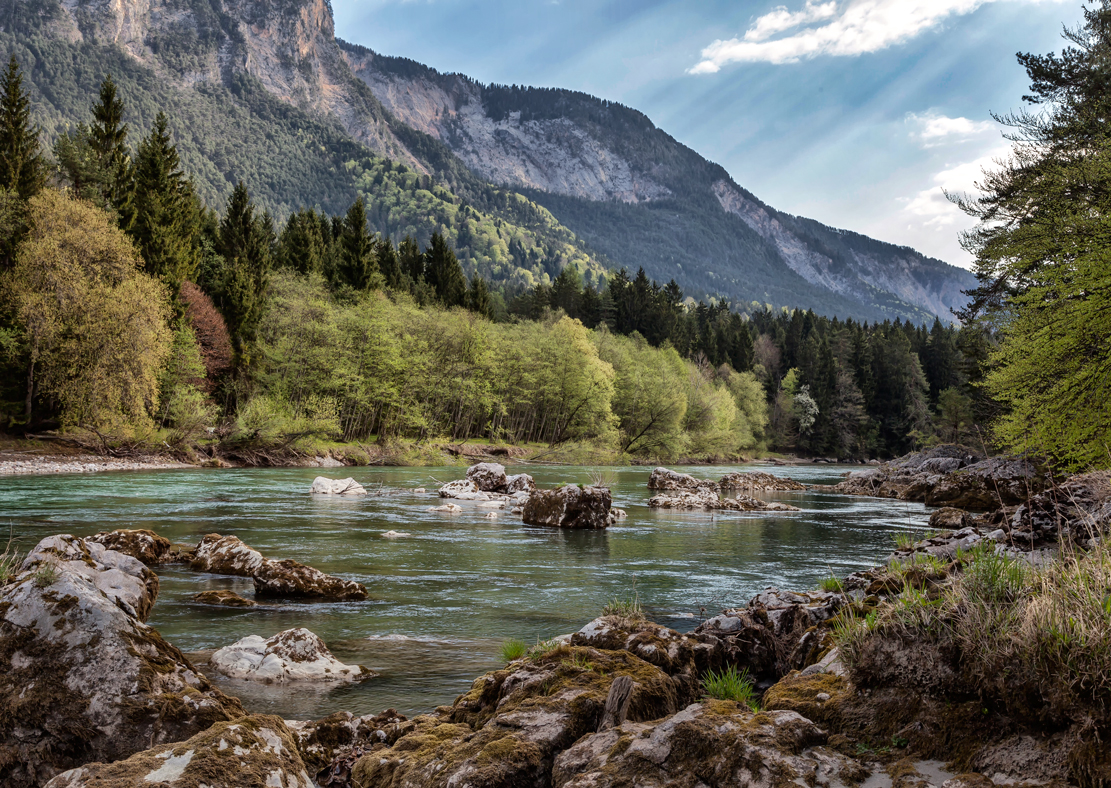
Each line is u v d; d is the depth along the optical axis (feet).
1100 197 62.39
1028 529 38.37
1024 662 12.91
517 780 14.93
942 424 368.27
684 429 317.01
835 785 12.64
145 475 122.52
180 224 216.33
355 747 19.45
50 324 128.77
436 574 49.80
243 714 16.89
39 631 16.12
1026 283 67.67
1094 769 11.12
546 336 293.64
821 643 24.91
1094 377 54.49
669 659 22.80
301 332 218.18
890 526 84.53
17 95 168.76
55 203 139.13
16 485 97.81
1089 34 95.96
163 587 42.45
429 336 253.24
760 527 82.84
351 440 216.13
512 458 235.20
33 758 14.79
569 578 49.26
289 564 42.83
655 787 13.25
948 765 12.97
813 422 414.82
